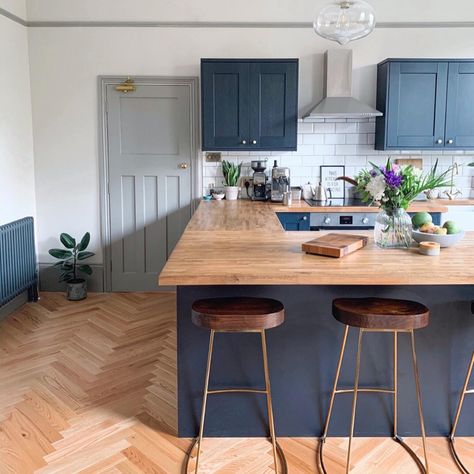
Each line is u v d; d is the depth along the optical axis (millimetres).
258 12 5211
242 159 5410
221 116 5023
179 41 5219
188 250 2826
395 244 2895
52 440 2730
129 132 5320
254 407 2756
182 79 5242
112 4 5152
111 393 3256
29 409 3053
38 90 5238
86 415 2988
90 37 5188
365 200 2967
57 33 5172
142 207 5426
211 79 4973
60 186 5375
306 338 2715
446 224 2959
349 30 3061
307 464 2527
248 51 5246
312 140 5398
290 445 2695
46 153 5328
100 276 5504
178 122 5316
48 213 5410
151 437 2766
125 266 5500
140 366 3656
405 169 2873
